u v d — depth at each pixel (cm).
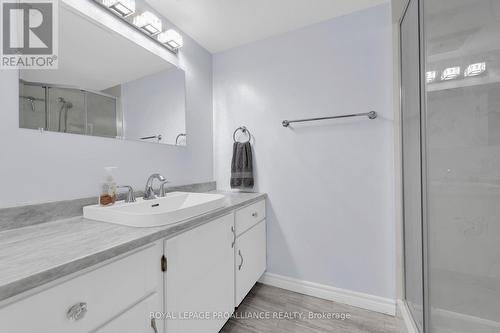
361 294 154
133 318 73
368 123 153
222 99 204
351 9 154
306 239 172
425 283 107
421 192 110
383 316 145
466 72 91
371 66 152
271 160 183
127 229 83
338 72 161
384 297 149
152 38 148
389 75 147
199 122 190
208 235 111
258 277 168
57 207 96
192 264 100
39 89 94
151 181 131
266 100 186
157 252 83
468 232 90
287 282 177
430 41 103
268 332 132
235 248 137
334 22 162
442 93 98
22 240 72
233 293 135
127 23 132
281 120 180
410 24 124
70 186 103
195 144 185
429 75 103
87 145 110
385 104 148
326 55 165
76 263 57
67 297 56
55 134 98
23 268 52
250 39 188
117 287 68
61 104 101
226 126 202
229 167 201
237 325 138
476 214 88
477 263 88
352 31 157
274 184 183
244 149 186
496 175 84
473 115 89
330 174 164
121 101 128
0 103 83
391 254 147
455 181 94
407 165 133
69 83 104
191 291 99
